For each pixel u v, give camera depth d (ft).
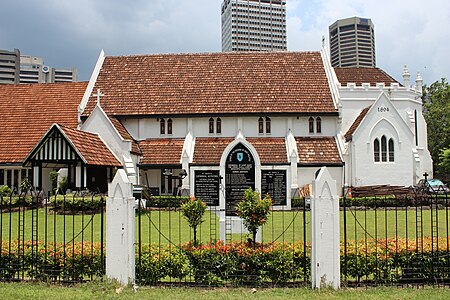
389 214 91.35
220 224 51.49
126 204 38.01
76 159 99.09
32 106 140.87
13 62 497.46
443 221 80.12
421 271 39.83
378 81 153.58
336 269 37.14
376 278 39.58
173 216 90.43
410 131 126.82
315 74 140.56
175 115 131.44
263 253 39.47
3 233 65.72
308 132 131.44
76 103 140.05
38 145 99.40
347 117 135.23
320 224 37.06
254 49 625.82
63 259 40.73
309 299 33.86
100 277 39.40
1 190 106.11
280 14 637.71
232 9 623.77
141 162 124.57
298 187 117.08
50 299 34.06
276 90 135.74
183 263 39.91
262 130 131.85
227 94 135.23
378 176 124.77
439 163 203.51
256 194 43.52
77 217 86.69
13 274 41.47
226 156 53.83
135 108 133.59
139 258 39.45
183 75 141.79
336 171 125.08
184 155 121.29
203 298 34.32
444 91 227.40
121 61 147.23
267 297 34.40
